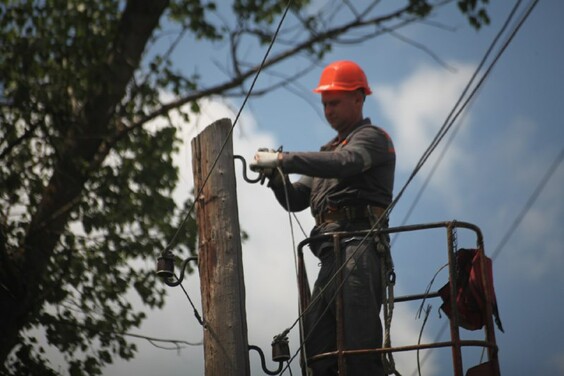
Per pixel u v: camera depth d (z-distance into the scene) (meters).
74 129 32.09
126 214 32.41
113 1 33.31
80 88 31.98
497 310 18.03
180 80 33.00
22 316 31.06
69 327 31.67
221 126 20.44
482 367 17.48
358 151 19.00
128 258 32.28
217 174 20.11
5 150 31.55
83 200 32.19
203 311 19.50
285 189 19.61
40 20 32.06
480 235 18.25
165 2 32.91
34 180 31.55
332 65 20.50
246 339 19.22
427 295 18.66
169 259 20.39
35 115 31.44
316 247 19.33
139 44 32.75
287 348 19.41
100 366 31.58
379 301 18.67
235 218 19.91
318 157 18.89
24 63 31.45
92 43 31.97
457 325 17.45
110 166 32.50
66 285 31.94
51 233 31.53
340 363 17.75
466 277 18.31
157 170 33.00
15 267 30.83
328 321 18.75
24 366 31.03
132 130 33.31
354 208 19.14
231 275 19.48
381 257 18.70
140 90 32.84
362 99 20.27
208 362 19.08
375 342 18.20
